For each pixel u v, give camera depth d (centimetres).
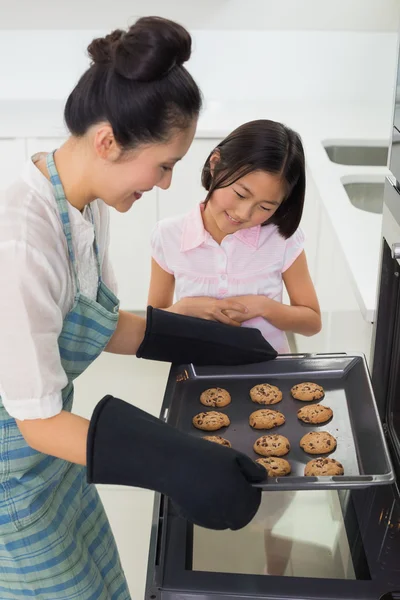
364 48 327
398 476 127
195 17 274
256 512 114
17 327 104
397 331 134
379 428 125
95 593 134
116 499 228
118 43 99
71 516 133
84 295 122
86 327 125
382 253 132
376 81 333
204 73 332
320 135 294
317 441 132
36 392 107
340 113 322
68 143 112
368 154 293
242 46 327
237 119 309
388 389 139
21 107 317
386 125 307
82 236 118
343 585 106
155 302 182
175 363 152
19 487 122
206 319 159
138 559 205
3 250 104
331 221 204
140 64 97
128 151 103
